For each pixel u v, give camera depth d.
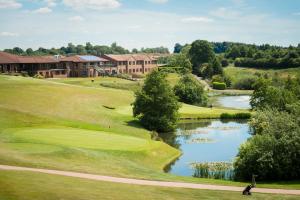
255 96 100.06
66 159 41.31
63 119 78.69
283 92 91.94
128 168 41.91
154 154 54.88
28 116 72.88
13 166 34.47
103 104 100.00
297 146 44.34
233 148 65.88
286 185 38.78
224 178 47.38
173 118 83.06
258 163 44.50
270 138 45.03
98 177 35.06
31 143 47.78
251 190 34.56
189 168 52.31
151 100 80.62
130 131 74.44
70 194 26.31
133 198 27.52
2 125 64.62
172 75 183.75
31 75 152.00
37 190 26.09
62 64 167.12
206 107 118.44
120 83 144.75
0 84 104.50
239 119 99.25
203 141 71.81
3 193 24.55
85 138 57.38
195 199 29.17
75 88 113.44
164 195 29.59
